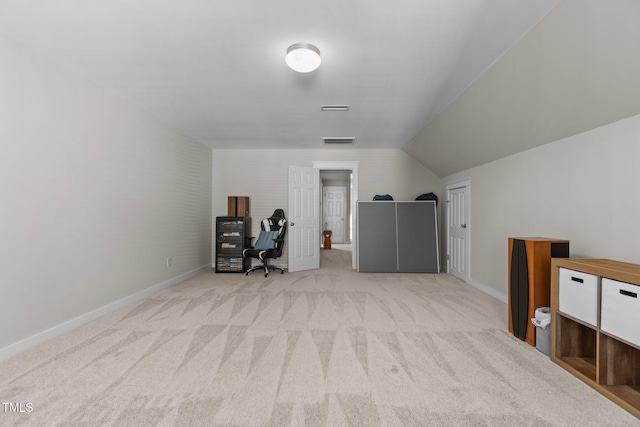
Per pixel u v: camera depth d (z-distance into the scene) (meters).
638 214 2.01
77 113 2.81
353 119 4.13
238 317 3.03
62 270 2.65
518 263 2.54
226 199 5.97
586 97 2.16
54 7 1.87
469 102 3.25
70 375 1.93
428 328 2.75
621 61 1.76
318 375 1.96
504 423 1.51
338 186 11.10
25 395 1.71
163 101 3.48
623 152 2.12
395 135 4.96
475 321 2.93
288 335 2.58
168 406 1.63
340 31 2.13
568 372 1.99
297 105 3.62
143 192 3.79
